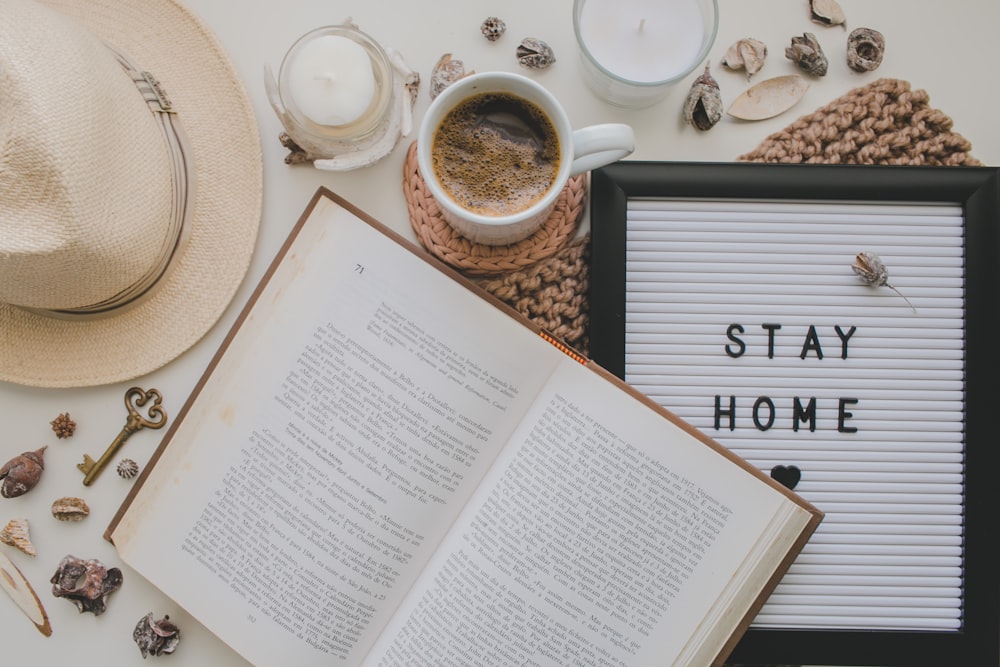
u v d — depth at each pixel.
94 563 0.55
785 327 0.53
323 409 0.53
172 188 0.51
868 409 0.53
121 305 0.53
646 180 0.51
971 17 0.55
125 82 0.49
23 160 0.42
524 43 0.54
